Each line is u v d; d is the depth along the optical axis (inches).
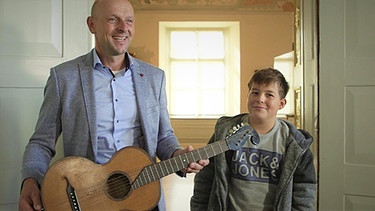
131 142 56.1
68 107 53.9
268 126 54.9
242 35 245.1
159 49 246.4
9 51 66.4
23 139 67.2
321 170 70.9
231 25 255.1
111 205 49.3
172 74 262.5
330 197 70.8
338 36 70.2
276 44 244.5
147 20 244.1
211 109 263.3
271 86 53.8
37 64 67.7
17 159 67.0
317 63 71.3
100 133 54.6
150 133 56.6
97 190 48.8
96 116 54.0
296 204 52.4
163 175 52.2
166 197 143.2
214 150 53.5
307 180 52.7
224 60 261.0
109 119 55.0
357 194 69.9
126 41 54.2
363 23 69.3
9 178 66.6
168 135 60.9
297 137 53.1
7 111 66.2
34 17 67.6
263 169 53.6
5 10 66.2
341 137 70.4
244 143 54.5
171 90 262.7
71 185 47.6
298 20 90.2
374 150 69.2
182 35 260.8
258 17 244.4
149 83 58.7
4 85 66.0
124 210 49.9
